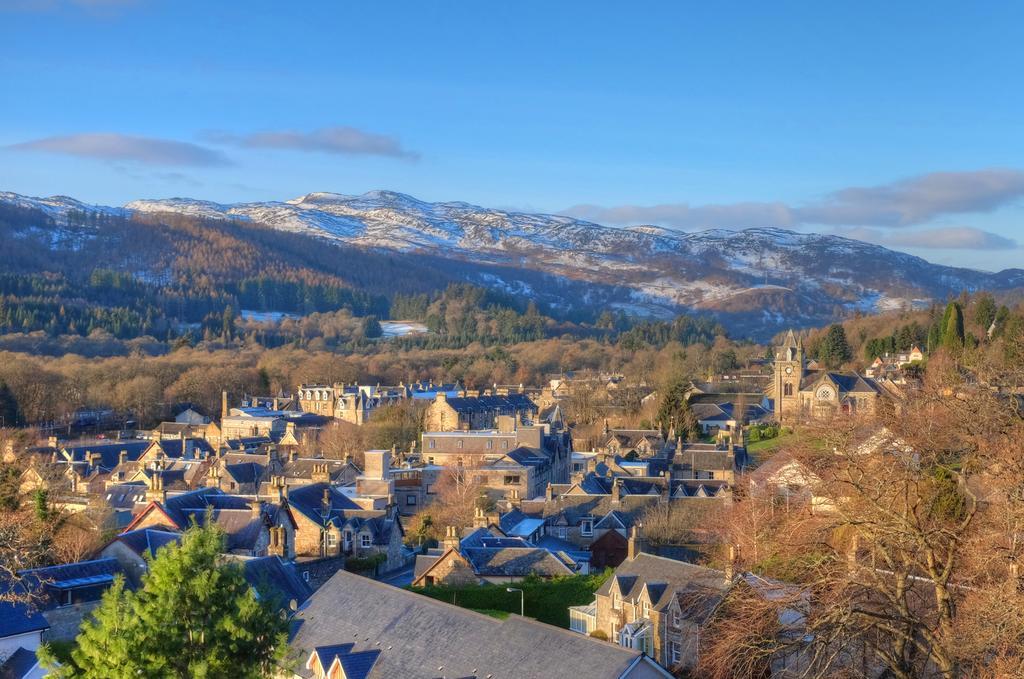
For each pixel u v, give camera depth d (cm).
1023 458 6838
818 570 6638
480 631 6906
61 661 7800
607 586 8869
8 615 8138
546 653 6372
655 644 8012
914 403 10119
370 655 7188
